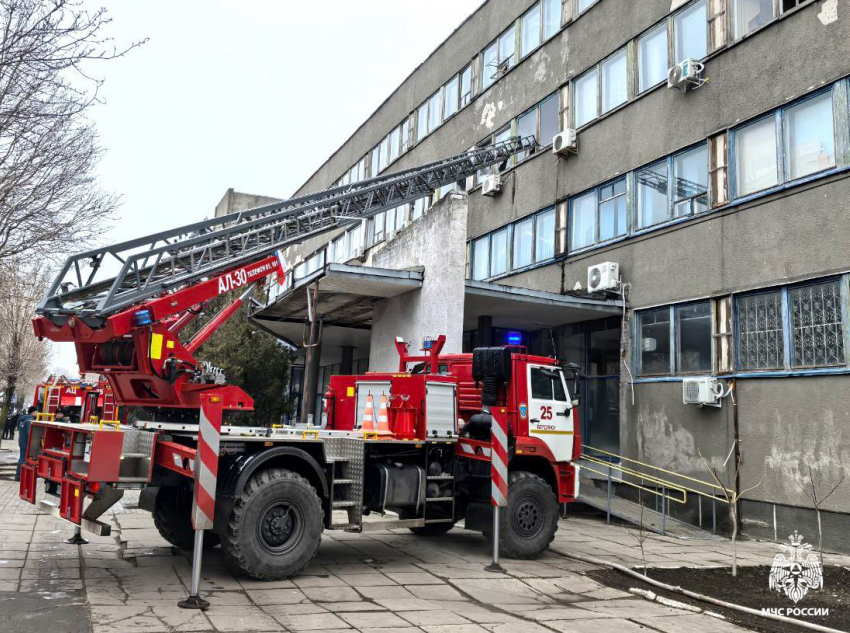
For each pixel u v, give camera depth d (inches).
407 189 636.1
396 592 253.8
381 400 321.1
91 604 213.5
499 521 320.2
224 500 257.0
